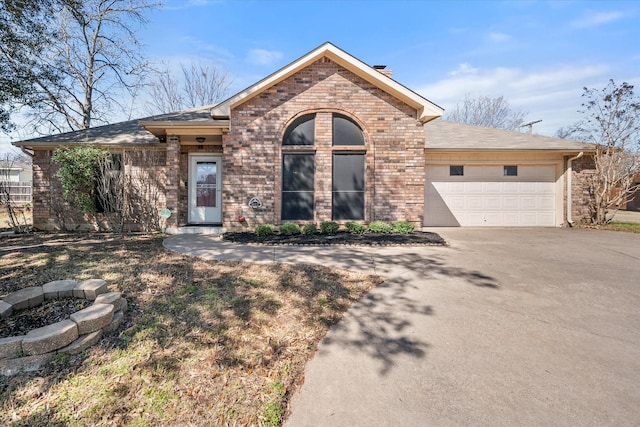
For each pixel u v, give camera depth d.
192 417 2.15
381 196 9.63
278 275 5.11
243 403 2.30
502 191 11.89
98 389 2.38
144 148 10.58
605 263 6.11
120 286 4.34
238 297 4.12
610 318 3.75
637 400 2.35
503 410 2.25
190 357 2.80
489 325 3.57
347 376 2.66
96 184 10.10
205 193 10.88
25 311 3.33
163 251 6.80
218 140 10.53
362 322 3.61
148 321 3.38
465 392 2.45
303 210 9.71
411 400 2.37
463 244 7.99
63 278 4.64
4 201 10.14
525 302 4.21
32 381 2.42
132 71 18.36
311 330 3.40
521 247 7.60
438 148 11.39
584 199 11.90
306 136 9.70
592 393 2.43
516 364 2.82
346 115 9.61
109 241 8.15
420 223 9.66
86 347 2.83
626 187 12.05
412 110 9.65
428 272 5.45
